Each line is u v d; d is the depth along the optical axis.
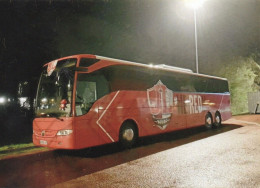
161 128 10.31
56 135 7.19
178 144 9.39
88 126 7.38
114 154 7.95
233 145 8.55
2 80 13.51
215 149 8.00
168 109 10.84
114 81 8.45
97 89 7.84
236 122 17.59
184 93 12.05
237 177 5.07
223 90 15.95
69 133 6.98
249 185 4.60
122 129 8.63
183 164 6.27
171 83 11.30
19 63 13.37
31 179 5.57
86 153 8.28
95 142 7.55
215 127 14.53
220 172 5.45
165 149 8.46
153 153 7.85
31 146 9.57
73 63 7.51
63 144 7.04
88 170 6.09
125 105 8.71
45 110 7.69
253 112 25.73
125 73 8.94
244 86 28.94
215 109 14.61
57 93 7.54
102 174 5.68
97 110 7.71
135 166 6.28
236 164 6.05
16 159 7.75
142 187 4.70
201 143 9.33
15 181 5.47
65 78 7.46
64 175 5.74
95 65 7.91
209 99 14.10
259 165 5.92
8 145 9.91
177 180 5.03
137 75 9.45
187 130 14.37
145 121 9.52
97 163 6.80
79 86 7.34
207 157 6.91
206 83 14.12
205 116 13.57
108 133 7.98
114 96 8.34
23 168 6.59
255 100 25.62
